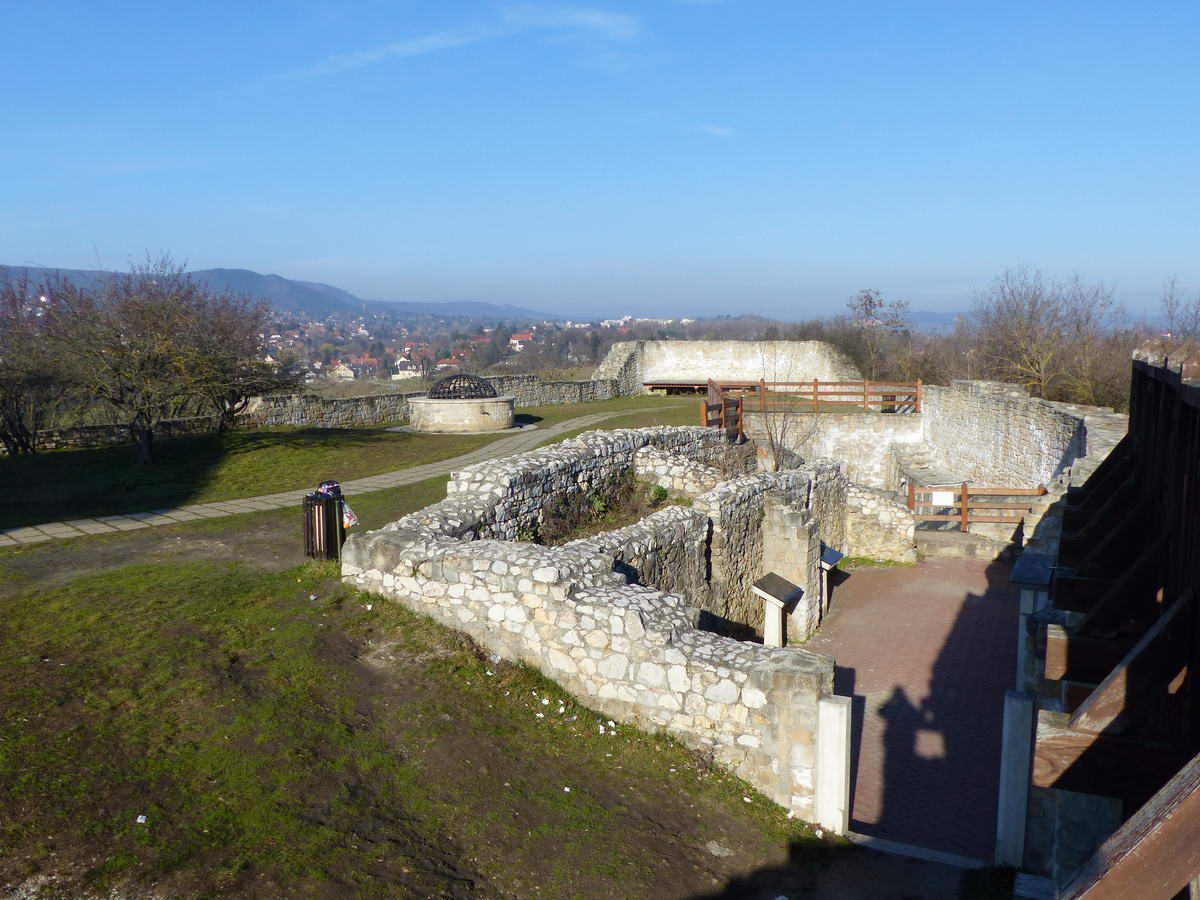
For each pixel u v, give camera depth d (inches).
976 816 325.4
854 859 270.1
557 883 226.2
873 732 403.9
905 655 513.3
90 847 205.0
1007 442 904.3
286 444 772.6
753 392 1328.7
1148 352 239.3
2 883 189.6
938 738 397.4
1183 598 139.1
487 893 216.7
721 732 299.7
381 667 319.9
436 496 596.7
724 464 693.9
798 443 1117.7
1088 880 77.4
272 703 282.8
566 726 307.3
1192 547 153.0
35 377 750.5
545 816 254.7
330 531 421.1
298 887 202.7
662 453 589.3
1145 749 137.9
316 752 260.1
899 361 1535.4
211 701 279.6
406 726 284.2
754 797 291.3
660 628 313.6
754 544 553.6
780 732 289.7
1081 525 319.9
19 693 270.5
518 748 287.1
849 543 761.0
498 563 341.1
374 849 221.9
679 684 305.7
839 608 612.4
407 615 358.3
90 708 266.8
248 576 403.5
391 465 718.5
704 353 1582.2
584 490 527.5
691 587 472.1
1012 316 1257.4
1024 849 276.1
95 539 473.1
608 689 318.3
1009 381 1222.9
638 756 297.9
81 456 705.6
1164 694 150.1
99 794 225.0
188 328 765.3
